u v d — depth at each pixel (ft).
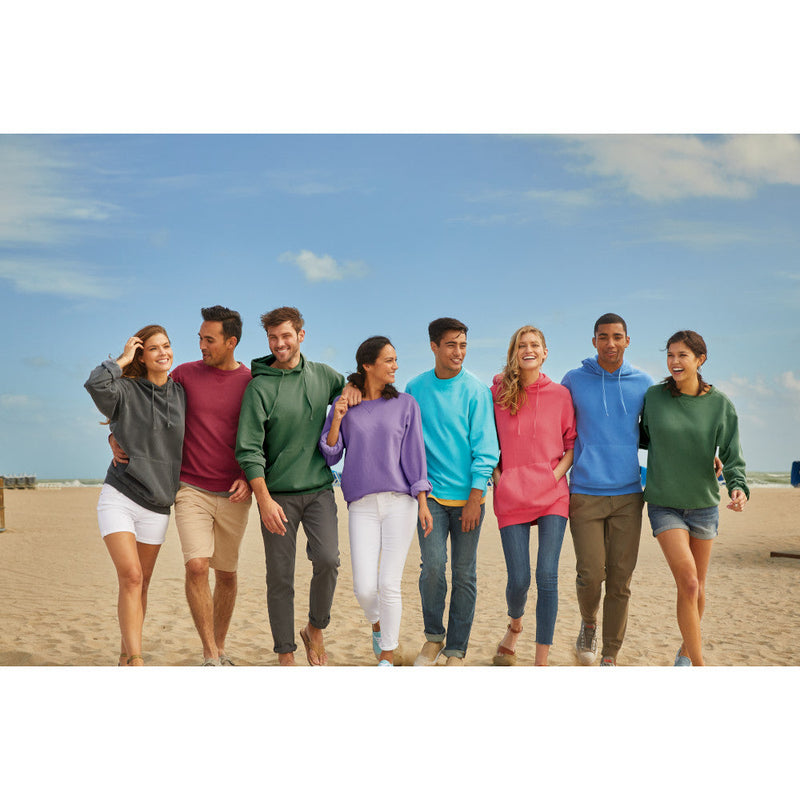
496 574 35.76
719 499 16.44
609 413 16.75
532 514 16.35
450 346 16.52
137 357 16.33
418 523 16.76
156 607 25.70
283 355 16.22
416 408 16.39
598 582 16.79
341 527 58.85
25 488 134.00
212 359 16.57
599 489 16.58
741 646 21.39
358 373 16.55
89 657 19.27
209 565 17.29
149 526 15.99
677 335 16.28
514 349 16.66
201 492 16.70
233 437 16.70
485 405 16.60
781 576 35.83
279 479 16.42
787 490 127.03
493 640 21.24
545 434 16.49
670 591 30.60
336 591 29.17
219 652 17.78
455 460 16.56
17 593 29.27
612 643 16.83
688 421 16.17
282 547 16.34
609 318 16.71
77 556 42.29
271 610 16.49
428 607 16.75
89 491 125.90
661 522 16.29
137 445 15.74
